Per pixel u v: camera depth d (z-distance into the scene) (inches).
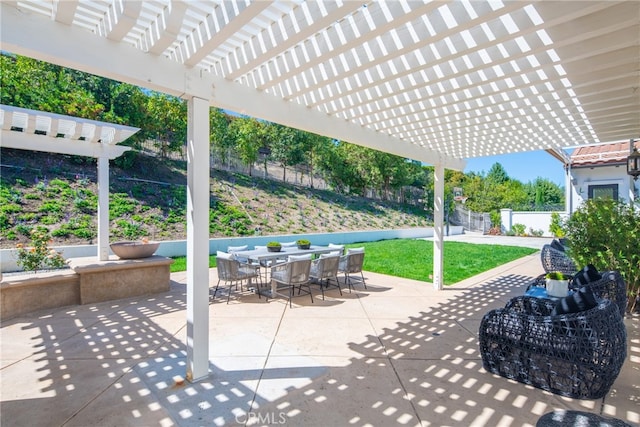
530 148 234.1
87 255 310.5
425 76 124.2
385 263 349.4
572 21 91.6
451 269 317.7
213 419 90.0
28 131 193.5
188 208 110.9
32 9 82.1
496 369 115.4
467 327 163.0
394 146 203.5
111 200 390.0
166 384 108.4
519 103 148.4
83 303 197.8
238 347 138.2
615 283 144.6
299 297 219.5
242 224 463.2
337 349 136.5
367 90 141.4
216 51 110.0
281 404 97.2
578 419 90.1
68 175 384.8
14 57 363.6
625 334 102.4
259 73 122.8
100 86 423.2
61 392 103.7
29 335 150.9
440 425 87.9
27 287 181.0
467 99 139.9
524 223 666.8
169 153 484.7
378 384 108.8
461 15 85.1
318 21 82.8
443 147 231.9
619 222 185.0
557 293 137.6
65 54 83.5
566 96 137.3
